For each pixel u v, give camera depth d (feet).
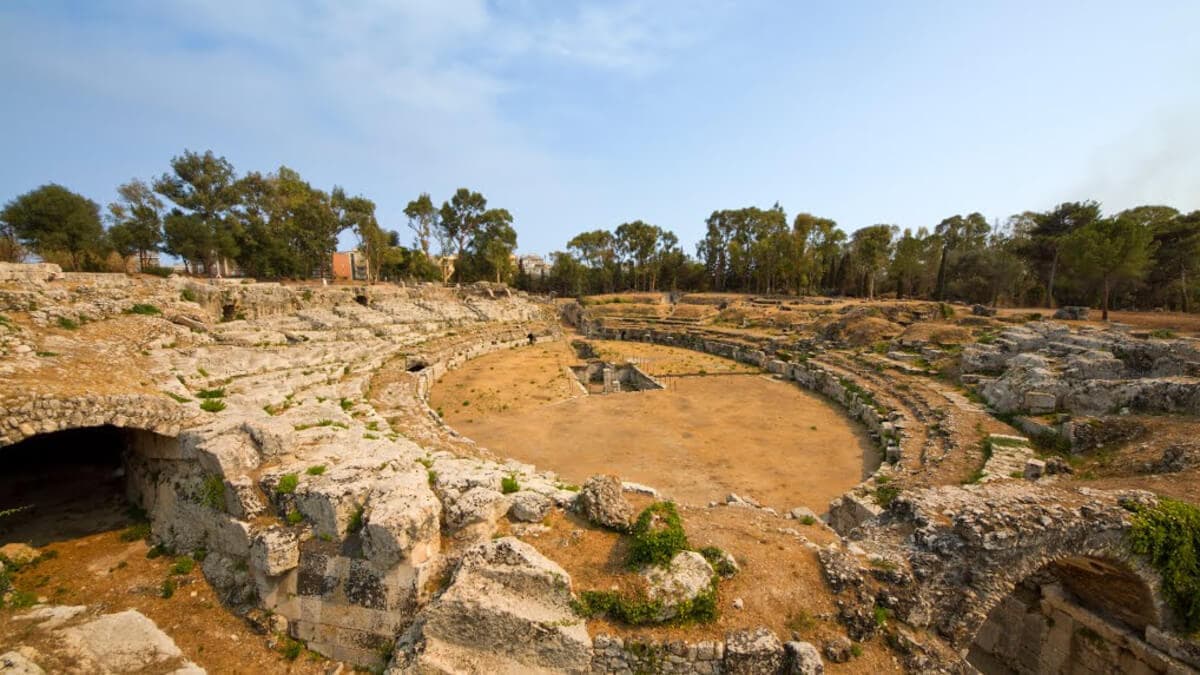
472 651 31.22
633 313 255.91
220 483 42.45
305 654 37.17
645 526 35.78
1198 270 167.63
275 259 198.59
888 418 85.15
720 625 31.60
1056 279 202.90
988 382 86.74
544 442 84.02
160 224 173.78
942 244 265.95
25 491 56.44
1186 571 36.52
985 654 50.26
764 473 71.72
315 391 78.28
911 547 38.83
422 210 278.46
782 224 299.58
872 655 32.50
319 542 38.42
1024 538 36.50
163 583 42.01
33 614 34.60
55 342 57.82
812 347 149.48
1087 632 42.50
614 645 30.53
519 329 189.47
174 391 57.06
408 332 144.87
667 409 102.89
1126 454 54.44
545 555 36.11
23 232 136.67
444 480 42.45
